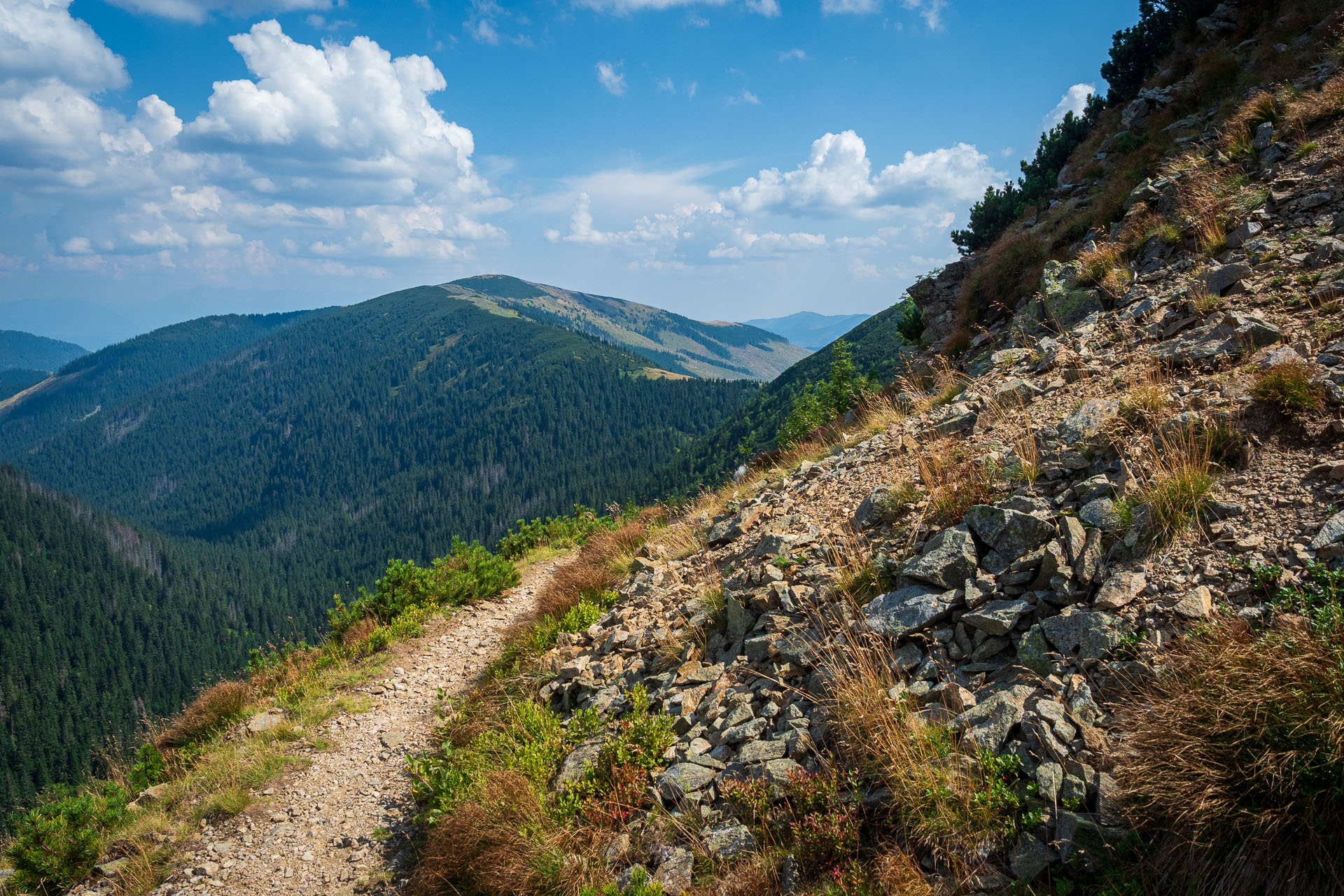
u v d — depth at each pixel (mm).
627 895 4375
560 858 4945
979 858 3463
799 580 6793
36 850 7238
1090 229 14188
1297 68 13648
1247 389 5438
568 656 8625
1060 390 7891
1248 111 12625
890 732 4270
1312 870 2775
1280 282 7348
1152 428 5715
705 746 5492
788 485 10688
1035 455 6430
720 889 4117
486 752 7074
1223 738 3154
